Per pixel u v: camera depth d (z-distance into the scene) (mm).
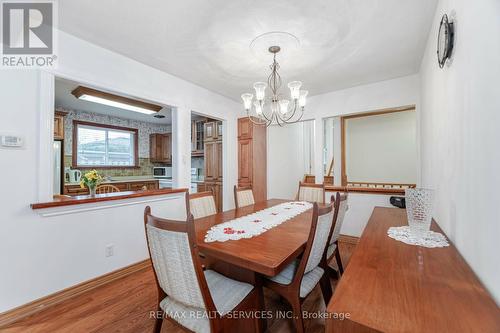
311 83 3072
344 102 3281
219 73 2809
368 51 2262
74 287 1960
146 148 5914
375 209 2312
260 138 4051
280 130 4609
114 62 2297
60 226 1896
